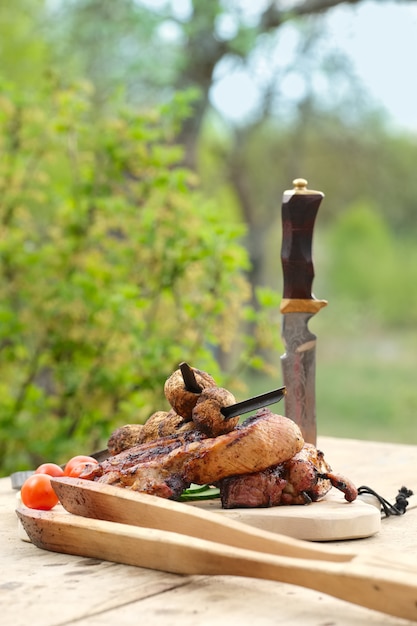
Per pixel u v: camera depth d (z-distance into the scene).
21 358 4.96
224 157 14.71
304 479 1.94
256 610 1.47
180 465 1.90
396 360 19.36
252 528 1.62
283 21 8.88
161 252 4.58
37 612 1.48
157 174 4.84
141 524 1.77
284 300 2.48
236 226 4.38
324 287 23.41
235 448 1.87
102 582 1.63
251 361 4.39
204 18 7.84
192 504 1.99
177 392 1.97
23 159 5.04
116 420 4.67
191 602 1.51
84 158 4.99
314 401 2.50
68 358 4.82
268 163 15.86
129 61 8.23
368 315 22.09
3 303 4.90
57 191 4.98
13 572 1.71
